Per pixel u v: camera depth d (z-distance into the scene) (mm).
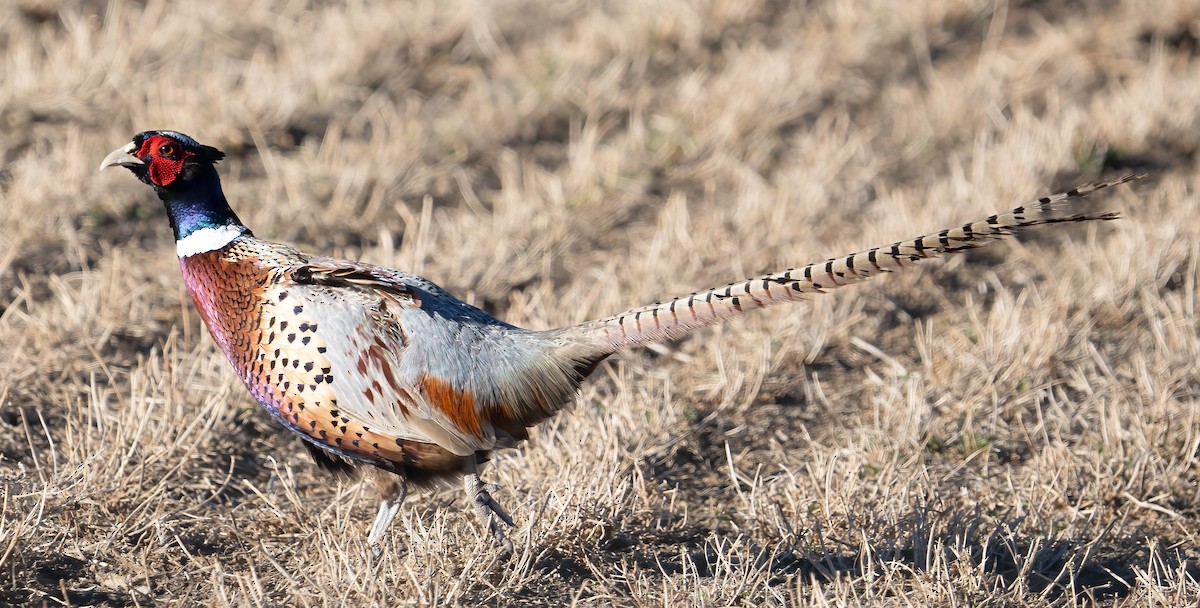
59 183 24375
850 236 25062
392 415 14023
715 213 25625
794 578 15273
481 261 23328
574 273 24000
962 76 32719
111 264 22094
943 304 23328
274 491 16906
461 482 14891
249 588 14094
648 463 17953
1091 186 12422
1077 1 36688
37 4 32000
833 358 21484
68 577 14398
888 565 15133
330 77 30328
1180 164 28516
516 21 35000
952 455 18625
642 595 14484
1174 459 17984
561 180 27500
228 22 32906
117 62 29359
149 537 15336
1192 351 20812
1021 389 20234
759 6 35875
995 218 12695
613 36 33656
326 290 14070
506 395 14422
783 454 18703
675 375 20625
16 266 21922
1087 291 23156
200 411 17656
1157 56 33281
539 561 15258
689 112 30281
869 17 35344
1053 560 15719
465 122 29531
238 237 14688
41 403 18062
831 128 30375
